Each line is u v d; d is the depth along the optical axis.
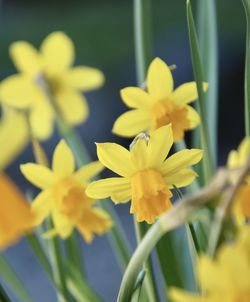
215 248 0.44
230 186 0.43
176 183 0.55
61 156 0.58
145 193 0.53
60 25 3.49
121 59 3.02
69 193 0.58
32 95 0.74
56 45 0.75
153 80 0.59
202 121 0.60
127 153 0.54
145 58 0.74
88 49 3.17
